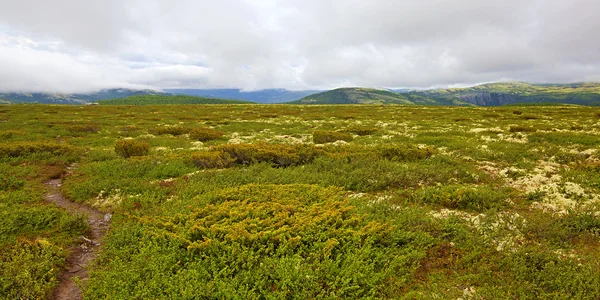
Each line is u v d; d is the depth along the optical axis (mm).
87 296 6395
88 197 12500
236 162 18438
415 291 6211
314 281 6176
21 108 67125
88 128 34625
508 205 10320
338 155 17328
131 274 6645
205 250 7250
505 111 62656
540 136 24188
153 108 79188
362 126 38969
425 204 10719
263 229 8047
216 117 54156
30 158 19000
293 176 13977
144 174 15508
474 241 7781
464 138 25828
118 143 20766
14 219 9578
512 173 13844
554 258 6773
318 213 9039
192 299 5898
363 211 9641
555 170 14234
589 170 13656
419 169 14195
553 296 5699
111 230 9398
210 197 10992
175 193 12641
